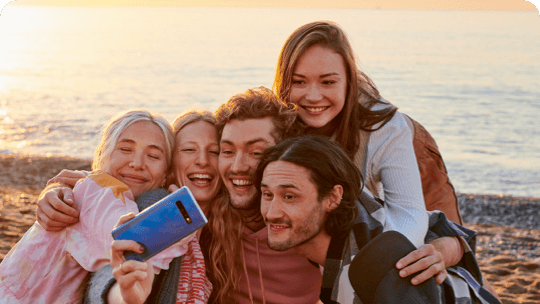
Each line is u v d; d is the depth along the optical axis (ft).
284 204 3.90
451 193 6.84
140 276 3.23
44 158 21.12
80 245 4.05
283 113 4.50
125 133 4.37
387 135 5.28
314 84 5.07
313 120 5.12
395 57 69.62
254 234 4.58
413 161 5.25
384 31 119.24
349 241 4.13
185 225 3.32
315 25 5.19
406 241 4.02
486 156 26.96
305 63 5.05
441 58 68.59
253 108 4.42
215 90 47.98
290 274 4.58
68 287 4.14
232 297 4.62
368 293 3.81
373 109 5.39
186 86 50.01
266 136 4.36
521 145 29.19
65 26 163.22
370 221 4.35
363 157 5.29
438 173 6.75
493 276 10.27
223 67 62.34
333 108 5.12
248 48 85.30
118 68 62.80
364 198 4.50
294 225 3.91
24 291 4.13
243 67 62.34
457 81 51.39
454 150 28.17
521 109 38.86
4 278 4.19
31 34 122.72
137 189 4.38
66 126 32.35
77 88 48.80
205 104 41.96
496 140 30.30
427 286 3.87
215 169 4.58
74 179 4.64
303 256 4.48
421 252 3.91
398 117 5.43
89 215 4.07
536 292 9.43
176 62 67.51
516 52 74.23
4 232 11.57
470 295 4.31
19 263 4.17
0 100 41.50
